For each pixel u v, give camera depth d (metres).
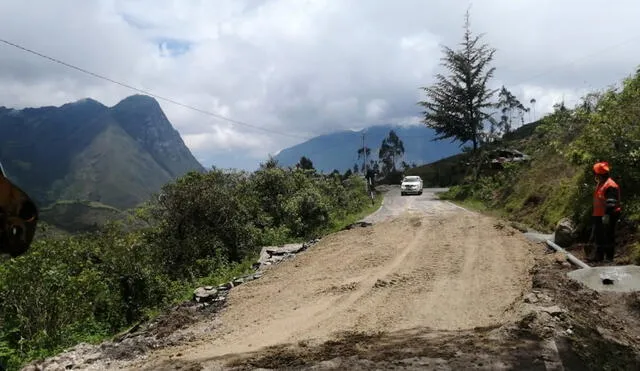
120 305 13.40
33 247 14.43
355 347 6.10
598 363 5.42
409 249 12.64
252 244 18.59
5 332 10.92
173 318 8.54
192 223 18.42
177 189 18.53
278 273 11.37
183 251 17.34
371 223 19.14
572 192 14.03
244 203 20.12
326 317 7.70
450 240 13.55
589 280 8.57
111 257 14.98
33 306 11.28
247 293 9.82
